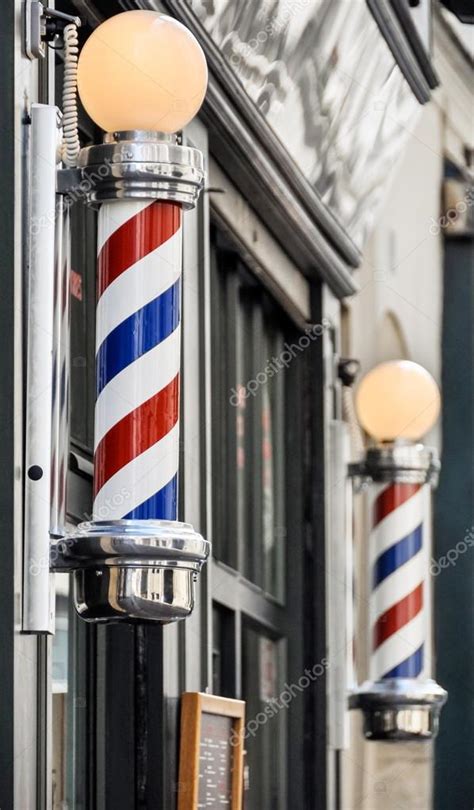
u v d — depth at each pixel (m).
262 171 9.24
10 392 5.81
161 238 6.10
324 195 10.54
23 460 5.88
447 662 16.72
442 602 16.88
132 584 5.88
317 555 10.80
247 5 8.40
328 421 10.95
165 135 6.11
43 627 5.81
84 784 7.70
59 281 6.05
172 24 6.11
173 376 6.09
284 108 9.40
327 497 10.88
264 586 10.52
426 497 11.20
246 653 10.16
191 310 8.16
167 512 6.03
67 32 6.26
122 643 7.71
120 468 6.01
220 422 9.87
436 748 16.42
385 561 11.07
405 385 11.05
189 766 7.61
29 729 5.89
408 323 16.53
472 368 17.09
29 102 6.09
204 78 6.15
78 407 7.89
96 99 6.07
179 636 7.86
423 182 16.70
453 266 17.08
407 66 11.06
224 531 9.90
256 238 9.86
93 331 8.07
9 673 5.71
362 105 10.56
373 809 14.88
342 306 14.58
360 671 14.38
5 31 5.96
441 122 16.89
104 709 7.74
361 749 14.41
